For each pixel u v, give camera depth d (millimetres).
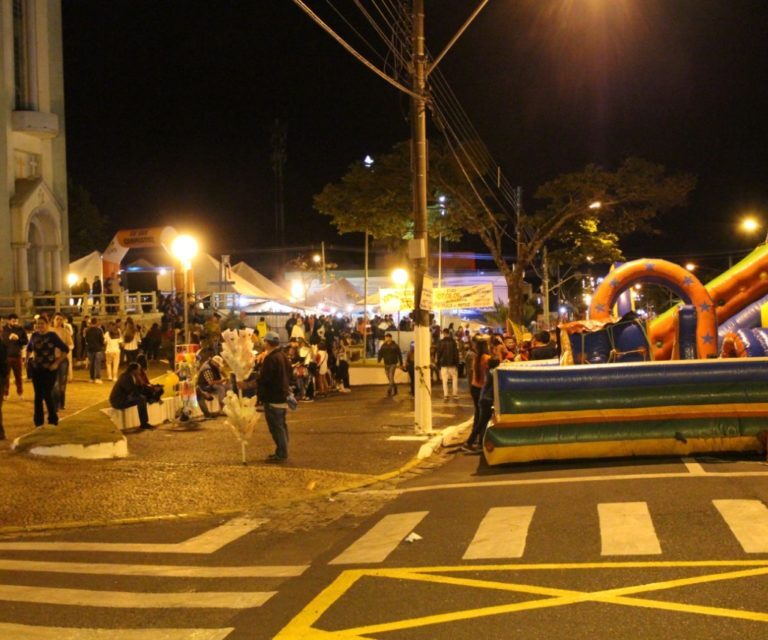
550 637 5734
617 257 36281
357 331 39312
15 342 20094
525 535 8680
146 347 30109
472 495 11039
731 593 6469
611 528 8688
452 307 31859
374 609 6551
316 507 11180
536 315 50844
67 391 21922
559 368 13070
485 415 15078
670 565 7301
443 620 6191
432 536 8961
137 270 45500
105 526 10438
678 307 17938
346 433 17344
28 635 6258
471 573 7430
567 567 7418
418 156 16562
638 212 34906
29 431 15805
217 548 9141
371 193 33875
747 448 12742
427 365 16781
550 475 12062
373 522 10016
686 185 33625
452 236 36750
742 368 12914
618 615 6094
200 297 38781
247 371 14617
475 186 33938
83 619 6629
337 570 7855
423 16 16484
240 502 11484
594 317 18406
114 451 14156
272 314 42656
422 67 16484
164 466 13453
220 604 6922
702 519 8844
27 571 8219
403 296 32969
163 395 20031
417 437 16484
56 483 12109
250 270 47688
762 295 19156
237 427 13906
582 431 12891
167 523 10562
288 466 13664
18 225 36219
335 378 28781
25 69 37969
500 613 6277
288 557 8578
